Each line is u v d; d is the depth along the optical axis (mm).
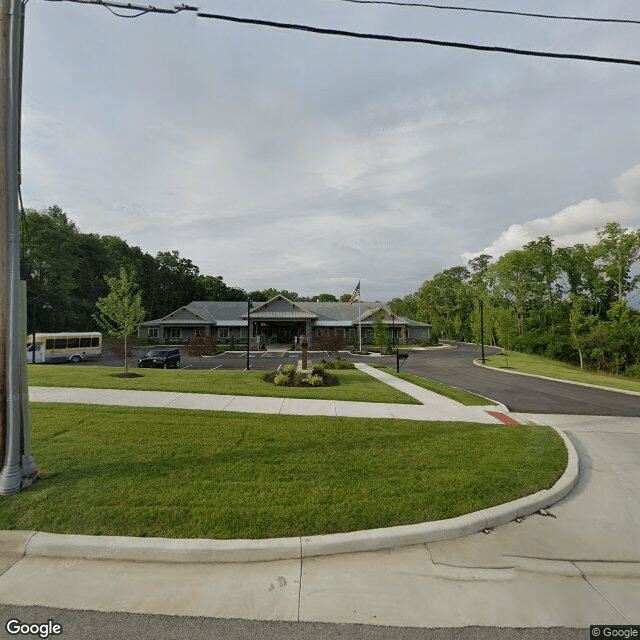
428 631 2980
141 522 4262
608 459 7438
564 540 4387
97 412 9102
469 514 4660
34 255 48469
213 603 3238
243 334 51688
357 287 37219
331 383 15375
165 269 81250
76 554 3822
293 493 5062
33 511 4453
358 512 4605
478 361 31094
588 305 48562
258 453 6609
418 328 56969
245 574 3635
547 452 7113
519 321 53906
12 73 5121
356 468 6031
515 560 3965
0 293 5023
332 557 3932
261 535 4078
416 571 3738
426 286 83625
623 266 44594
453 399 12805
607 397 14906
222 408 9984
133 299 18578
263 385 14156
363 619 3090
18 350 5113
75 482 5254
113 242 71750
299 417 9234
